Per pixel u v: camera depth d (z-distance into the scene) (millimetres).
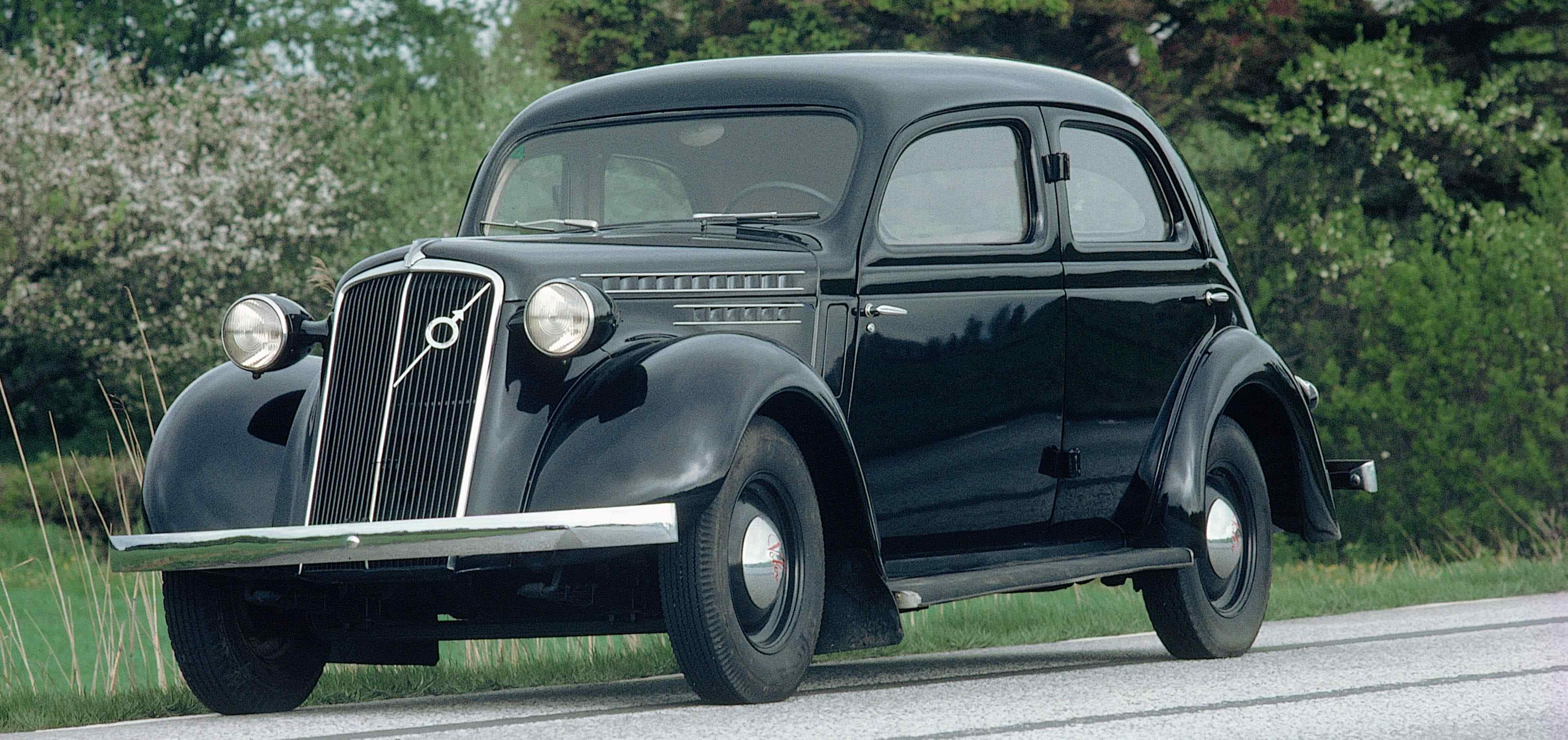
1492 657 15406
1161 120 63375
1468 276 55156
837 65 15211
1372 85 59562
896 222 14328
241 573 13086
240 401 13570
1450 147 61906
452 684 15648
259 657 13727
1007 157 15367
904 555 14422
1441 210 60938
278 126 80750
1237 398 17344
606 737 11164
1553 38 64688
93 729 12992
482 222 15797
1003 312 14773
